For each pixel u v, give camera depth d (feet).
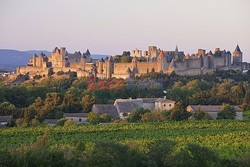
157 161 463.01
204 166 471.21
